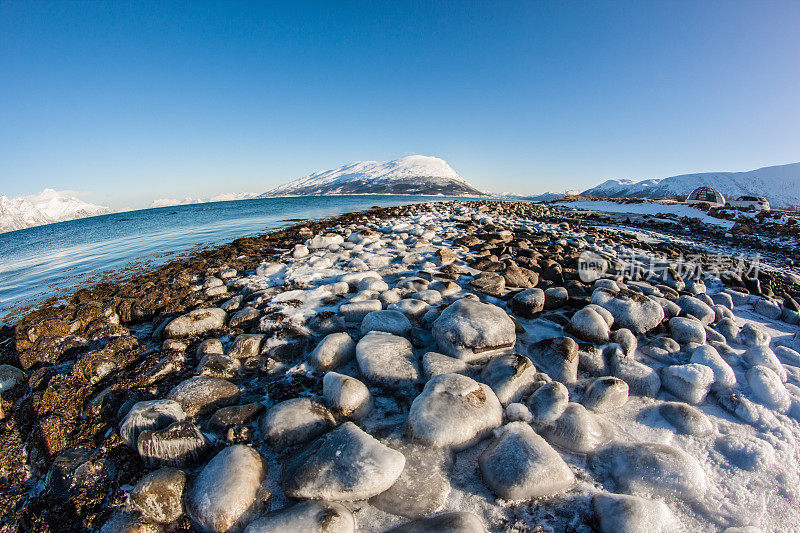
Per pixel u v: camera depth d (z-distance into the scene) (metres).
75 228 38.81
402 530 2.17
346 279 6.64
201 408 3.31
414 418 2.85
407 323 4.49
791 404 3.33
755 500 2.45
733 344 4.61
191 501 2.35
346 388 3.18
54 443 3.04
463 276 7.09
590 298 5.48
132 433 2.91
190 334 4.96
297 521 2.12
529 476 2.41
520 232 14.29
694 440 2.98
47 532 2.39
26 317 6.82
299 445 2.84
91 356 4.12
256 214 33.06
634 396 3.52
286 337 4.40
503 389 3.24
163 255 12.88
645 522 2.13
